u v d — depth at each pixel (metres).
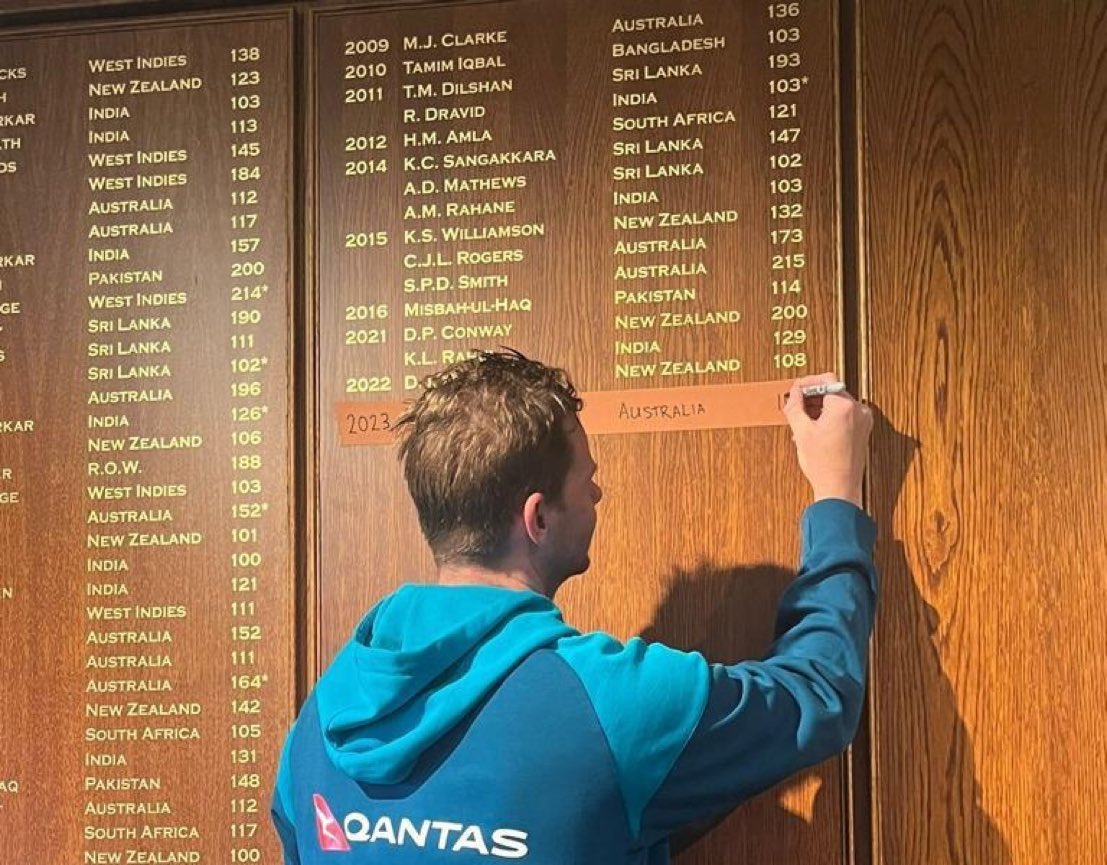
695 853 1.44
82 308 1.61
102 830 1.56
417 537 1.52
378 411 1.54
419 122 1.55
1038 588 1.39
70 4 1.63
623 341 1.49
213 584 1.56
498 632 1.09
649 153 1.50
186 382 1.58
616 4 1.52
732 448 1.47
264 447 1.56
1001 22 1.45
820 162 1.46
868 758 1.42
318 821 1.13
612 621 1.48
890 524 1.43
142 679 1.57
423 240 1.54
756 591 1.45
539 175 1.53
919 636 1.41
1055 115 1.43
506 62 1.54
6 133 1.63
